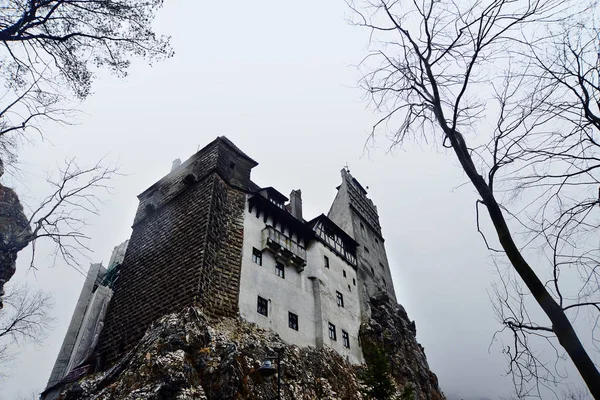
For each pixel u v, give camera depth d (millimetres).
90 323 33219
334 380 26156
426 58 7797
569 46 6477
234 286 23922
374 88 8406
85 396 18688
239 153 30891
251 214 28844
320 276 31891
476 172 6914
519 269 6004
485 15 7008
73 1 10148
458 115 7289
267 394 19812
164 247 26406
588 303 5695
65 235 13094
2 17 9438
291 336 26203
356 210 45750
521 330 6406
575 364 5141
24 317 23266
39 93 11273
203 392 16641
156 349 18203
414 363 38094
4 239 21328
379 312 37844
